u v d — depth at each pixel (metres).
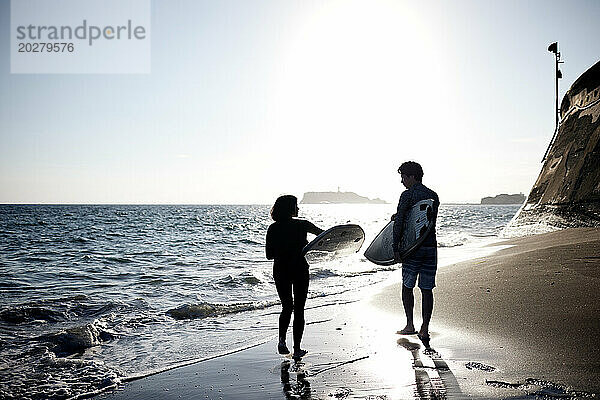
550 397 3.70
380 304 7.91
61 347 6.16
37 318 7.99
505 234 19.92
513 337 5.29
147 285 11.66
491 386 4.00
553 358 4.56
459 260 12.55
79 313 8.43
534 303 6.56
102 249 22.97
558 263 9.21
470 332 5.62
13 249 22.98
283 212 5.44
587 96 18.06
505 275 8.69
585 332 5.24
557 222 17.08
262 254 20.27
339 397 3.99
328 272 13.01
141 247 24.05
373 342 5.61
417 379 4.28
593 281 7.47
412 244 5.46
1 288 11.48
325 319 7.06
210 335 6.70
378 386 4.19
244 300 9.51
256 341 6.17
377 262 6.07
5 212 91.19
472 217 68.38
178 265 16.22
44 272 14.52
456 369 4.46
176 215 82.56
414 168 5.68
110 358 5.73
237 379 4.66
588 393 3.74
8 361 5.60
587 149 17.16
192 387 4.51
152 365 5.35
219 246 24.66
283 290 5.35
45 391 4.61
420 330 5.50
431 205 5.46
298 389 4.24
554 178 18.55
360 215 102.75
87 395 4.48
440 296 7.62
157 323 7.55
